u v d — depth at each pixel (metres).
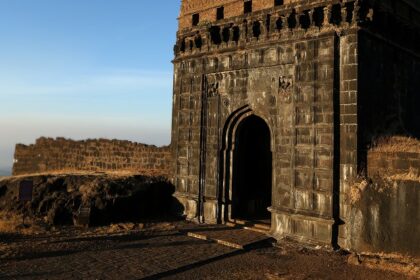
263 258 16.36
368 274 14.28
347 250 16.72
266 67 20.25
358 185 16.52
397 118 19.70
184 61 24.59
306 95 18.41
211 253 16.69
